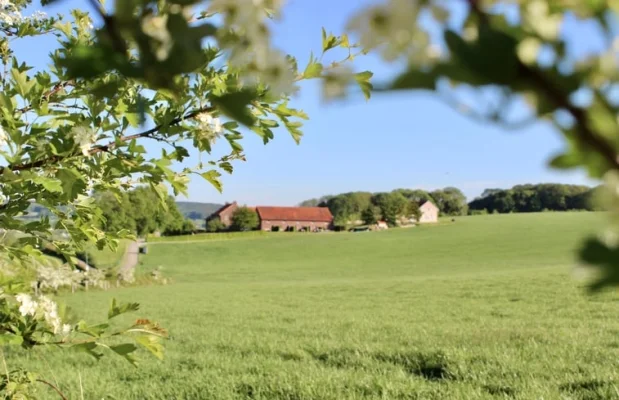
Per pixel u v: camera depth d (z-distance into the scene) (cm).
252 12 42
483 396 714
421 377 862
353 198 12100
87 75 43
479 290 2536
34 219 266
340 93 38
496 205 12081
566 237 6688
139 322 246
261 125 215
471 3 33
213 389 834
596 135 30
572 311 1683
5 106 189
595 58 31
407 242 7712
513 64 31
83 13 259
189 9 45
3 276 235
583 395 699
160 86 44
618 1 32
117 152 217
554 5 33
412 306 2108
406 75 32
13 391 284
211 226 11112
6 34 266
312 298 2698
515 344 1090
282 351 1173
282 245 8062
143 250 7531
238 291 3372
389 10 31
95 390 850
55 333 240
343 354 1094
